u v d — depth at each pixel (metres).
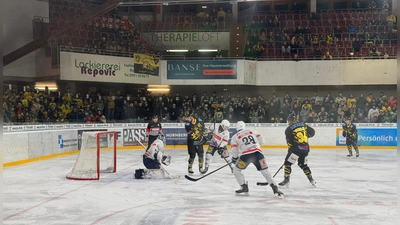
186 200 7.18
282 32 23.59
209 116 18.78
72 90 19.78
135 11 27.03
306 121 18.50
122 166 11.94
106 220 5.86
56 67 18.20
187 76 21.23
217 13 25.73
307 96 22.44
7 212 6.35
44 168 11.53
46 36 18.31
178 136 18.61
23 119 14.47
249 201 7.09
